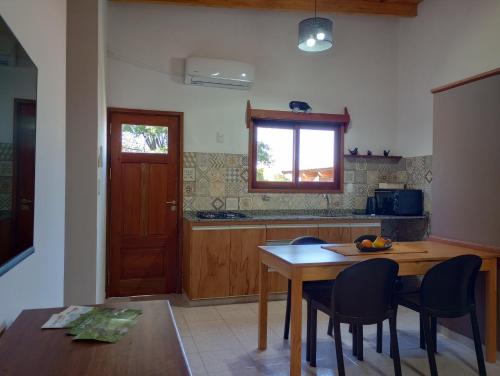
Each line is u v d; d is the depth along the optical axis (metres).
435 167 3.62
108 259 4.48
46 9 1.85
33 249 1.59
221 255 4.25
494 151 3.06
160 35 4.61
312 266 2.59
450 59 4.53
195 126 4.71
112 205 4.49
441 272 2.63
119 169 4.51
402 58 5.31
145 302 1.65
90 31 2.96
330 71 5.15
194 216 4.54
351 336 3.45
